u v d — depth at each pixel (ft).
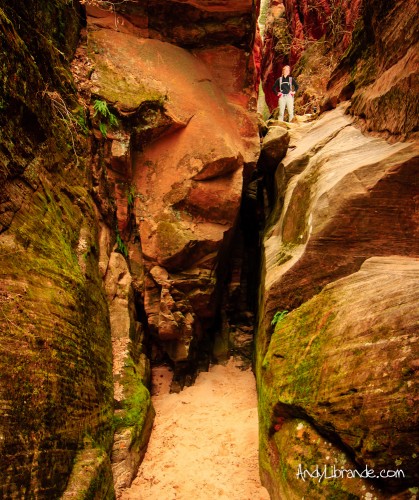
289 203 17.90
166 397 19.61
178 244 19.11
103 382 13.89
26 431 8.75
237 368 22.30
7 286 9.71
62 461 9.76
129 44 21.01
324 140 19.54
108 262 17.78
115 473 13.10
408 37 14.98
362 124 17.95
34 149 12.98
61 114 15.47
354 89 21.17
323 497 9.30
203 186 19.92
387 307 9.91
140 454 14.73
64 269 12.64
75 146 16.40
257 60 41.01
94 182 17.98
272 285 14.73
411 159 12.55
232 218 20.38
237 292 24.26
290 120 29.07
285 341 13.07
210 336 23.40
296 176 19.76
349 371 9.66
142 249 19.40
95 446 11.42
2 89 10.94
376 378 8.96
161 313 19.16
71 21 19.04
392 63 16.38
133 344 17.60
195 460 14.99
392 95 14.87
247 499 12.77
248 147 22.52
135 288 19.27
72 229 14.66
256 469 14.39
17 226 11.03
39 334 10.16
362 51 20.72
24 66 12.35
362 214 13.11
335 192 13.58
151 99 19.44
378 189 12.89
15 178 11.55
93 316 14.34
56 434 9.81
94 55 19.60
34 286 10.77
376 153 14.44
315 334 11.76
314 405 10.28
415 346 8.68
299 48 44.88
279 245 17.97
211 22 23.13
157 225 19.38
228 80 23.73
